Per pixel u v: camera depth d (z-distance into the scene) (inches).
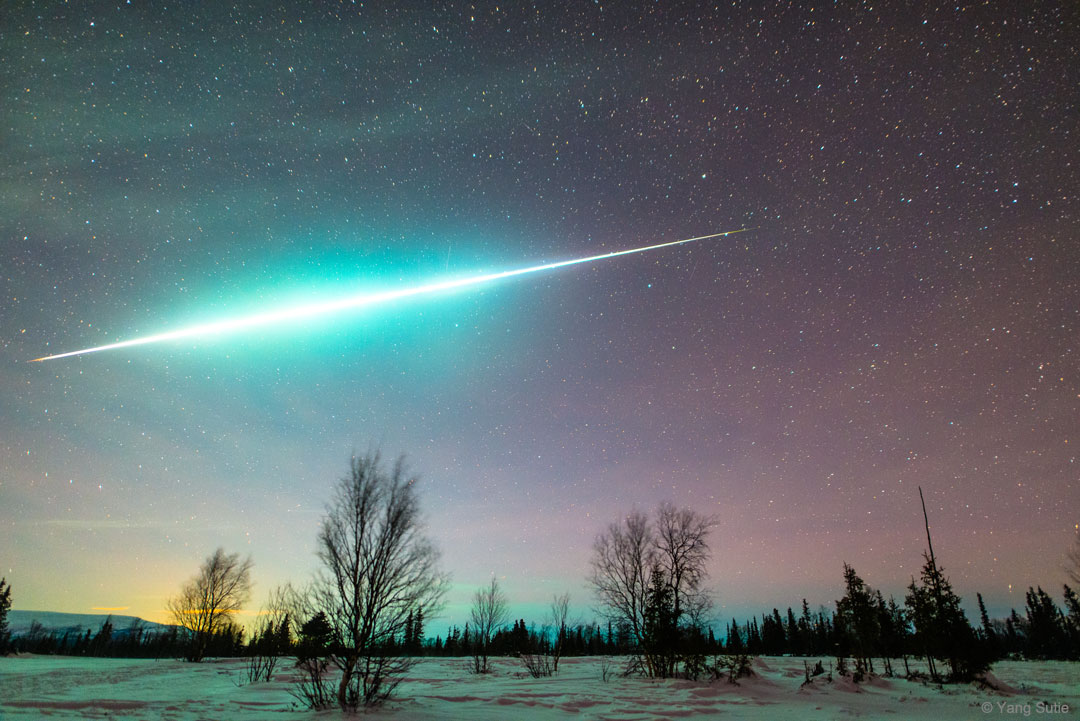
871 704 872.3
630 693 987.3
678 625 1293.1
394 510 764.6
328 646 733.3
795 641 3804.1
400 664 808.3
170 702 805.9
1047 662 2172.7
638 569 1378.0
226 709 725.3
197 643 2233.0
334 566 748.0
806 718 725.9
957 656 1194.0
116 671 1550.2
